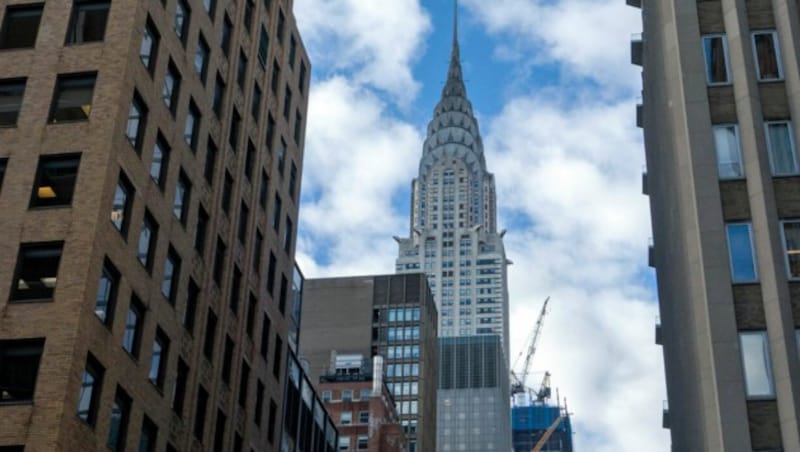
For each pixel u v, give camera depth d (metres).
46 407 38.91
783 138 48.75
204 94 56.59
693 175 48.34
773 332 44.34
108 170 44.28
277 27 71.69
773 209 46.88
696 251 47.47
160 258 49.03
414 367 188.75
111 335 43.34
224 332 57.28
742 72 50.06
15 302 41.28
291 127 74.19
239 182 61.59
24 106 45.94
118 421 43.88
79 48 47.34
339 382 157.88
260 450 63.22
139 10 48.72
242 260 61.94
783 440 42.47
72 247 42.31
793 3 51.22
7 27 48.28
